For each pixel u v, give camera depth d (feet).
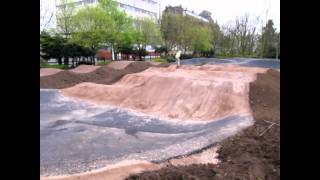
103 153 29.99
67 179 23.52
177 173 23.31
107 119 45.32
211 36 176.04
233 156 28.17
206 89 54.03
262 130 34.04
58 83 77.00
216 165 26.03
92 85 66.64
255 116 40.52
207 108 49.42
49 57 106.63
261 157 27.40
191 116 48.08
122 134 37.14
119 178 23.77
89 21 108.47
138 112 50.85
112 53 140.67
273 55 139.44
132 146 32.35
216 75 65.87
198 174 23.62
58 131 37.86
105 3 121.08
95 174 24.47
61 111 49.80
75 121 43.29
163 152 30.14
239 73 66.33
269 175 24.71
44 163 27.04
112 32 114.83
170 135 36.73
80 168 25.89
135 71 96.17
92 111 50.57
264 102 49.52
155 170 24.50
